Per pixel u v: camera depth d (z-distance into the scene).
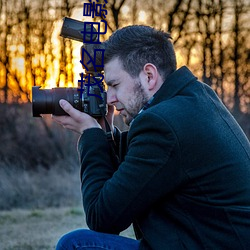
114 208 2.39
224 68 15.74
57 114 2.80
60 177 11.23
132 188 2.35
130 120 2.59
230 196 2.33
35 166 12.37
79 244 2.52
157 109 2.35
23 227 7.01
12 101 14.25
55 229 6.78
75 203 10.03
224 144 2.35
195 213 2.33
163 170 2.30
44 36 14.41
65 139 12.69
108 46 2.57
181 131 2.29
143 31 2.55
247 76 15.47
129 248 2.52
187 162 2.30
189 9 15.88
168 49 2.56
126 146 2.70
